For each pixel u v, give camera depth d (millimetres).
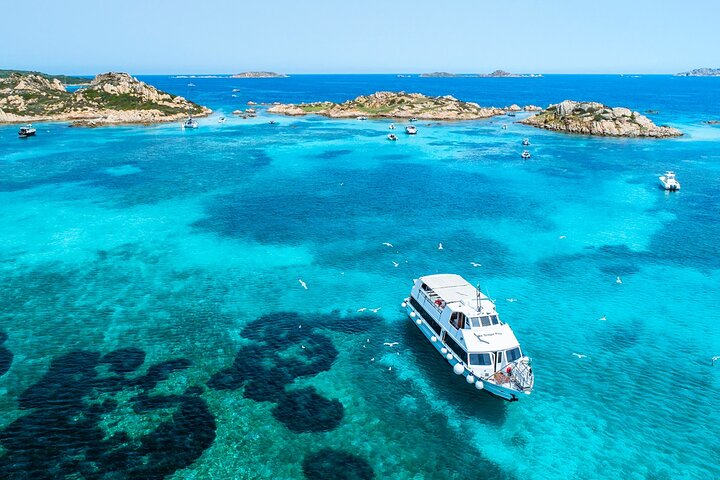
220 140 186750
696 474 35562
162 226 86625
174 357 48125
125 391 42688
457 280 55500
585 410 41969
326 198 106625
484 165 144625
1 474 33406
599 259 73938
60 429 37812
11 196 103438
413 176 129625
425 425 39969
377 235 83812
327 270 69625
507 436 39031
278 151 164750
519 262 72750
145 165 137875
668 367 47906
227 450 36438
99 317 55406
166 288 63156
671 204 103500
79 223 87250
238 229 85750
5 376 44188
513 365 44094
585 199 107125
